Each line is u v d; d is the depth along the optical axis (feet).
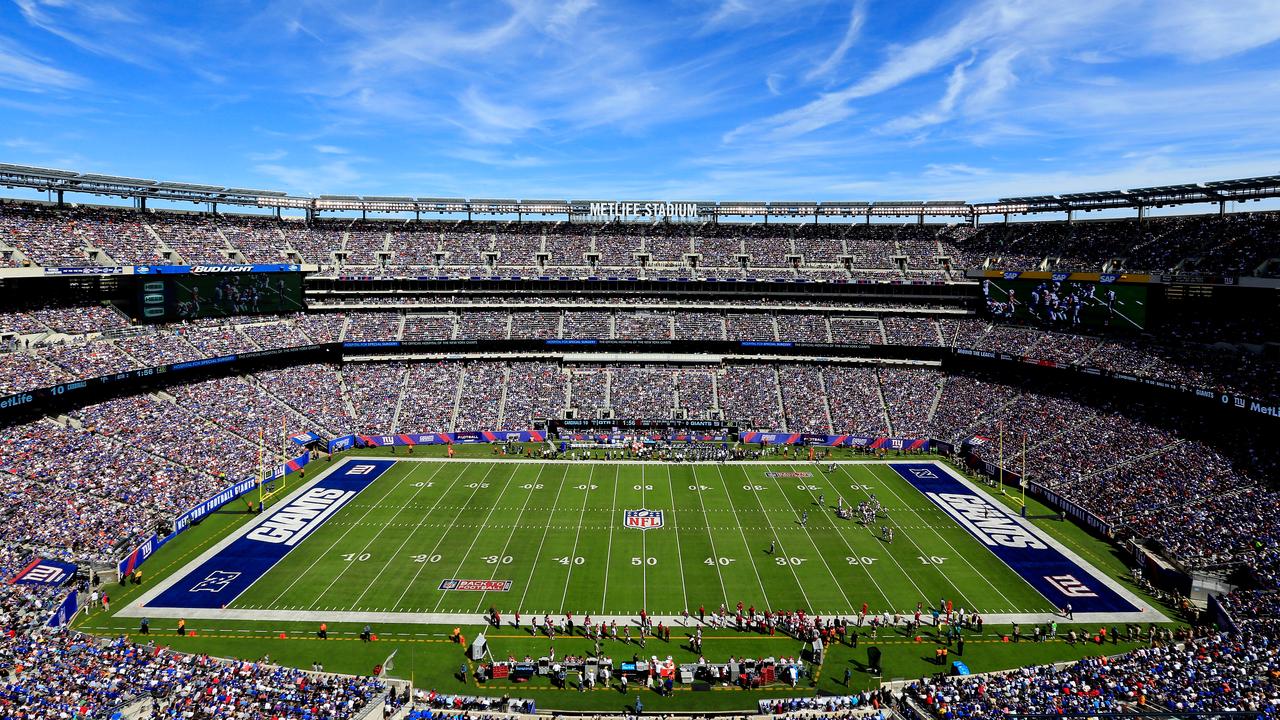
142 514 167.53
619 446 262.26
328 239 322.75
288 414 250.78
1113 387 241.35
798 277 321.52
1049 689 99.40
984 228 342.44
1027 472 211.61
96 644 115.55
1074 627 129.90
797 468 236.02
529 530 176.24
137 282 238.68
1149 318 245.45
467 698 105.70
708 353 307.78
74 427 196.13
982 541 170.60
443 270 317.42
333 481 215.72
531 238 345.92
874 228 358.84
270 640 123.34
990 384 274.77
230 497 194.29
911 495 206.69
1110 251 277.23
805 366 302.45
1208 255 240.73
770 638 126.21
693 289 323.37
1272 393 189.47
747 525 180.86
